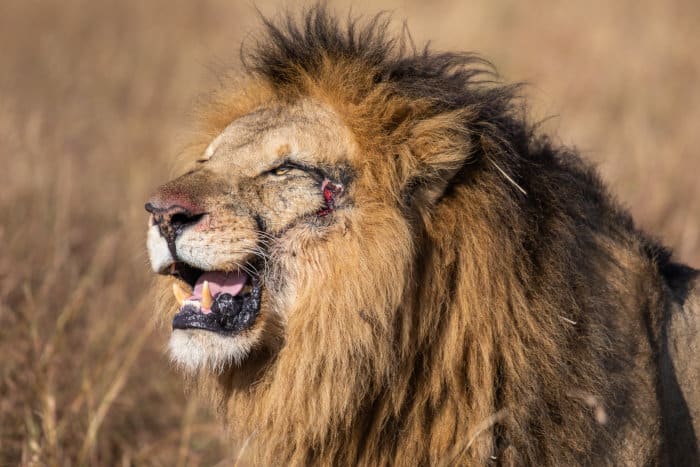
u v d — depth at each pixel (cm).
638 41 2588
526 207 763
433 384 747
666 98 2191
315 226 750
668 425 795
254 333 751
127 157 1834
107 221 1478
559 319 742
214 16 3139
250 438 791
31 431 994
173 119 2095
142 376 1169
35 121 1541
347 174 758
